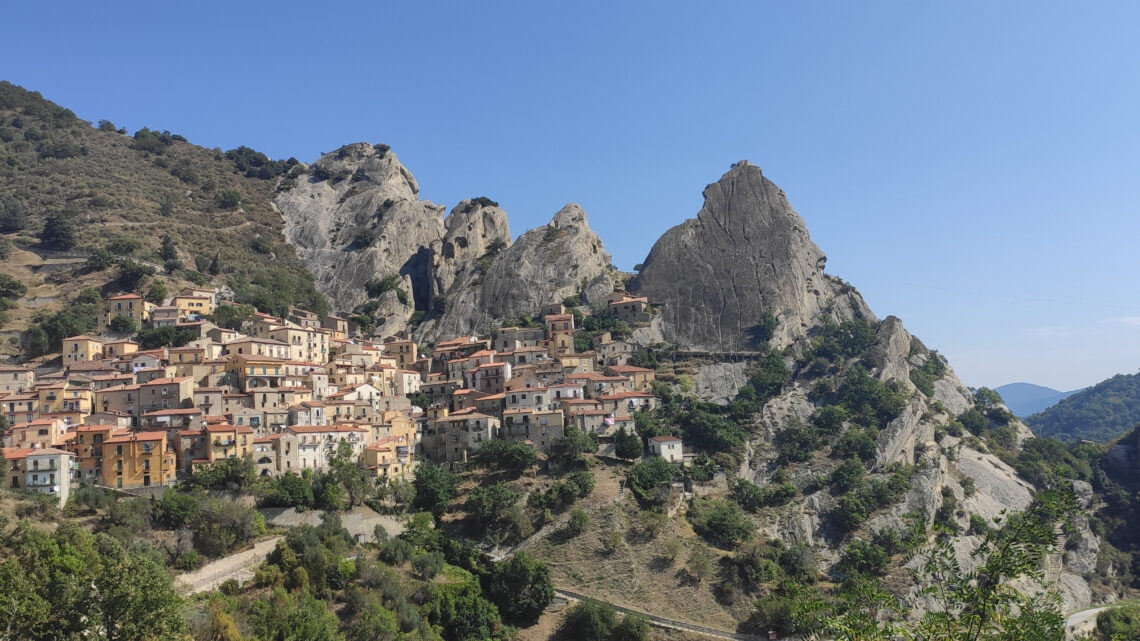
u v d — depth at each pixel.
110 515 142.00
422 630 138.00
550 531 179.25
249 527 146.62
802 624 59.81
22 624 87.06
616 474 197.62
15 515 136.38
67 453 157.50
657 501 187.50
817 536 199.75
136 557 109.06
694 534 183.38
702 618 159.50
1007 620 48.31
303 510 163.25
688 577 168.38
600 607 153.38
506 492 182.38
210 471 165.75
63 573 96.94
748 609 162.00
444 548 167.50
